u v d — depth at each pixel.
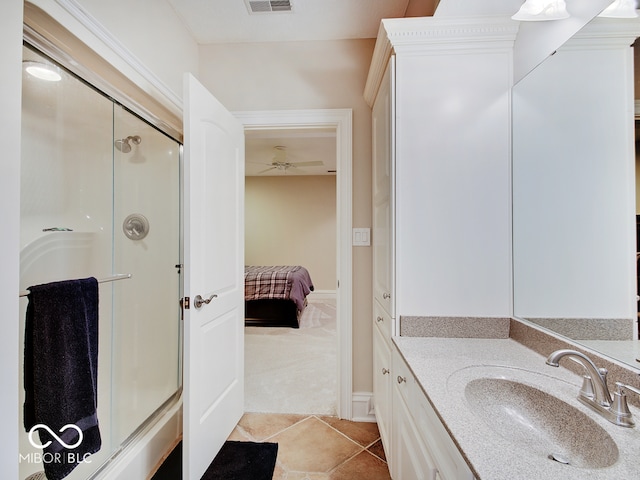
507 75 1.32
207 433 1.48
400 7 1.70
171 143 1.87
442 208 1.34
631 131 0.83
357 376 1.92
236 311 1.85
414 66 1.34
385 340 1.52
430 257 1.34
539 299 1.16
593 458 0.67
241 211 1.94
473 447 0.62
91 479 1.20
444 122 1.34
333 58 1.95
